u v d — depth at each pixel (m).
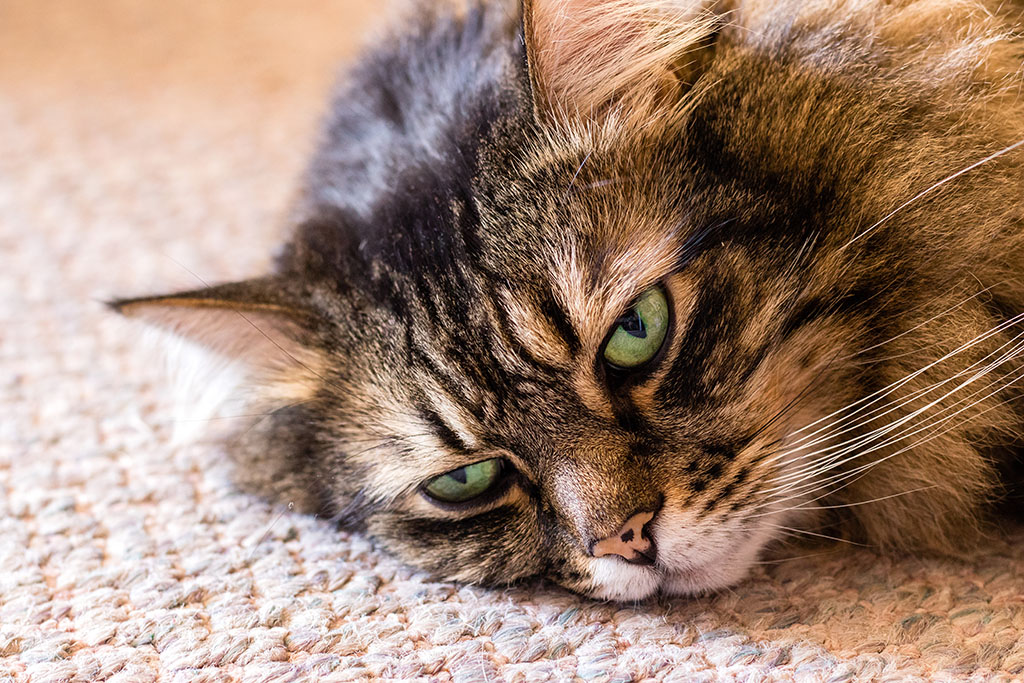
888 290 0.52
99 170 0.79
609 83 0.53
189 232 0.69
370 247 0.54
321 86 0.70
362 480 0.54
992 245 0.53
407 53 0.59
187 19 1.14
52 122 0.88
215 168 0.79
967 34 0.53
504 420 0.52
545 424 0.51
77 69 1.00
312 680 0.49
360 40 0.65
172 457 0.58
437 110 0.55
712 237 0.51
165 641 0.50
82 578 0.52
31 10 1.16
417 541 0.54
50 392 0.60
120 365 0.62
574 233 0.51
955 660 0.48
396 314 0.53
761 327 0.51
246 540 0.54
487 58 0.56
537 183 0.52
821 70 0.53
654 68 0.53
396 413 0.53
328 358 0.54
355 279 0.54
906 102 0.53
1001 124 0.53
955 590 0.51
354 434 0.54
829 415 0.52
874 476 0.53
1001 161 0.53
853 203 0.52
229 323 0.56
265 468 0.57
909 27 0.53
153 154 0.82
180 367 0.58
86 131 0.86
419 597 0.52
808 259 0.52
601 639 0.50
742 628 0.50
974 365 0.53
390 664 0.49
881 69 0.53
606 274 0.51
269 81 0.96
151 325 0.56
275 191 0.74
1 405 0.60
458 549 0.53
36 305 0.65
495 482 0.53
